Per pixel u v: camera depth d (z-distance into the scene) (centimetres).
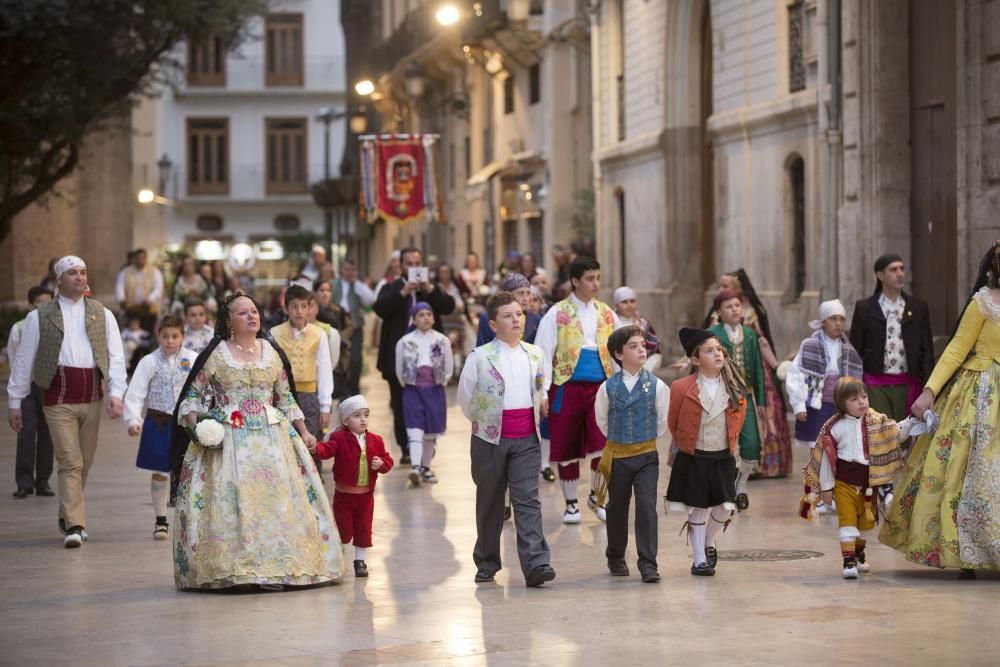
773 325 2341
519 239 4044
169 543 1234
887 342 1345
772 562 1104
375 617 929
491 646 842
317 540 1042
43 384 1217
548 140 3662
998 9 1531
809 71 2211
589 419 1298
